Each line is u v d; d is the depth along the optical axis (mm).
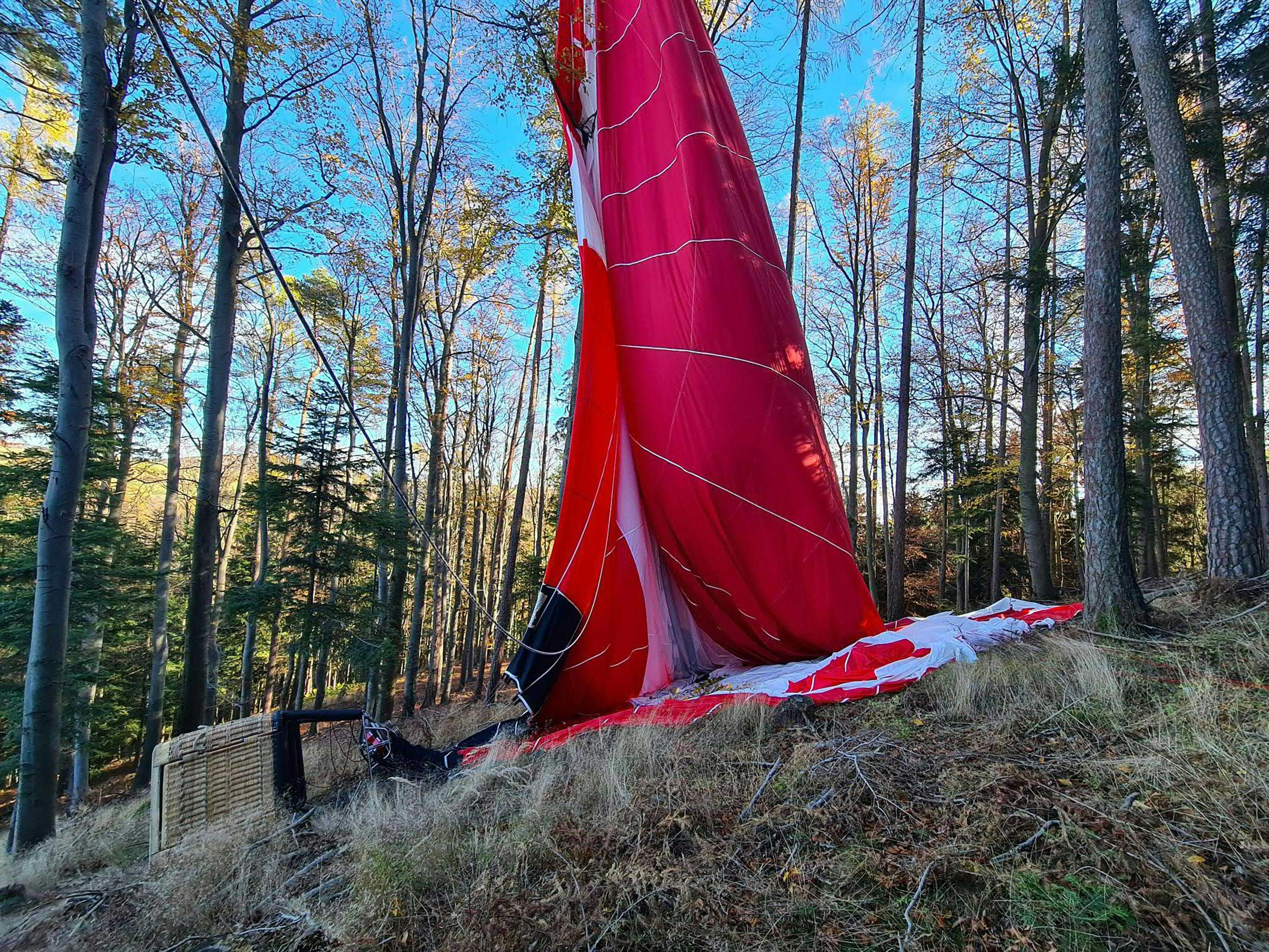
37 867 4137
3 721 10742
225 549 17312
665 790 3213
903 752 3244
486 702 12836
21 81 6457
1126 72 9016
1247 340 10047
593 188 7582
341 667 13156
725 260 6664
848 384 19688
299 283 14867
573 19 7727
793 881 2301
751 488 6305
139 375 11508
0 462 10758
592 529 6332
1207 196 11297
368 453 11180
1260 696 3021
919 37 11148
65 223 5551
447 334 16234
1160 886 1931
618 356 7008
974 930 1917
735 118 7707
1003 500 17938
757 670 6172
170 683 14992
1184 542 21047
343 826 3689
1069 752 2902
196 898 2969
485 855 2867
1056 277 11133
